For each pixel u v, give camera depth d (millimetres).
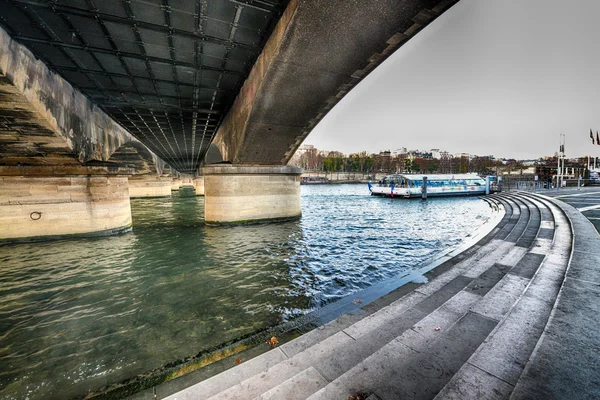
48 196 14930
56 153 12664
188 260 11164
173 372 3957
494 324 3783
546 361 2668
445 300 4902
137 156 31594
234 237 15352
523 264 6320
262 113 12406
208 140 26531
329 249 12742
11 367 4805
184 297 7625
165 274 9555
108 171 15906
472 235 11930
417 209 29969
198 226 19078
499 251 8016
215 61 10641
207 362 4078
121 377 4457
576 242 6891
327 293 7711
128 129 21391
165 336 5672
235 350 4348
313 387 2859
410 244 13719
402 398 2561
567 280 4539
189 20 8055
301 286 8227
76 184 15391
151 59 10070
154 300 7484
